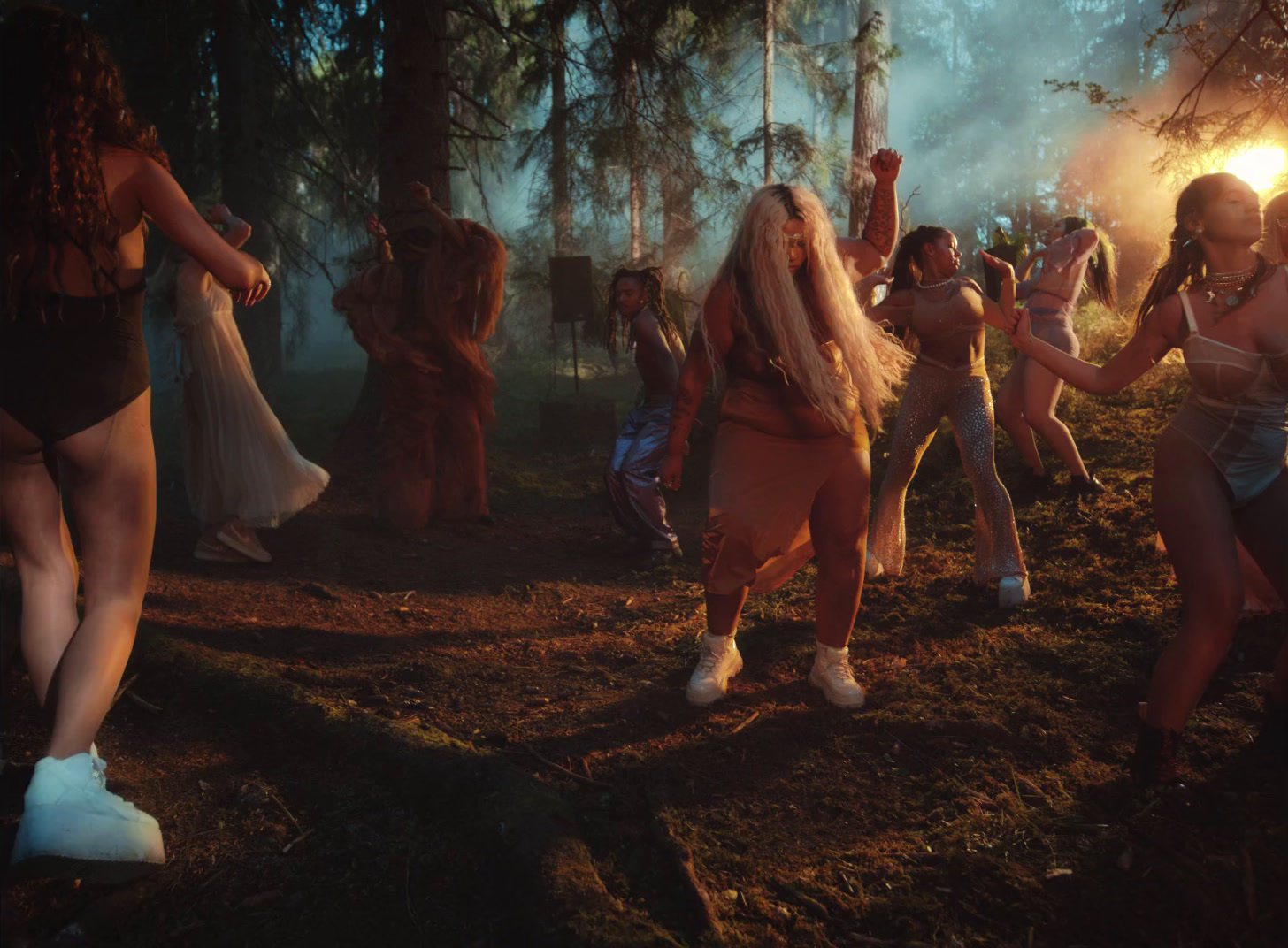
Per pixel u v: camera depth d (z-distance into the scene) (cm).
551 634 479
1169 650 288
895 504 509
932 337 475
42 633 256
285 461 576
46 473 258
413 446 707
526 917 228
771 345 332
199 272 552
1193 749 313
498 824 259
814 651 417
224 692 337
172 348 568
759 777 309
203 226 249
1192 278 297
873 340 348
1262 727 315
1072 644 410
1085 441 723
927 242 473
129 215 245
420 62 985
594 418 1156
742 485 344
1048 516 583
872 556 514
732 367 347
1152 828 271
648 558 641
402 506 704
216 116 1827
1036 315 626
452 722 349
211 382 560
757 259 329
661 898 246
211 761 304
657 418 643
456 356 705
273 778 294
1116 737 330
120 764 298
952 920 238
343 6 1638
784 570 379
